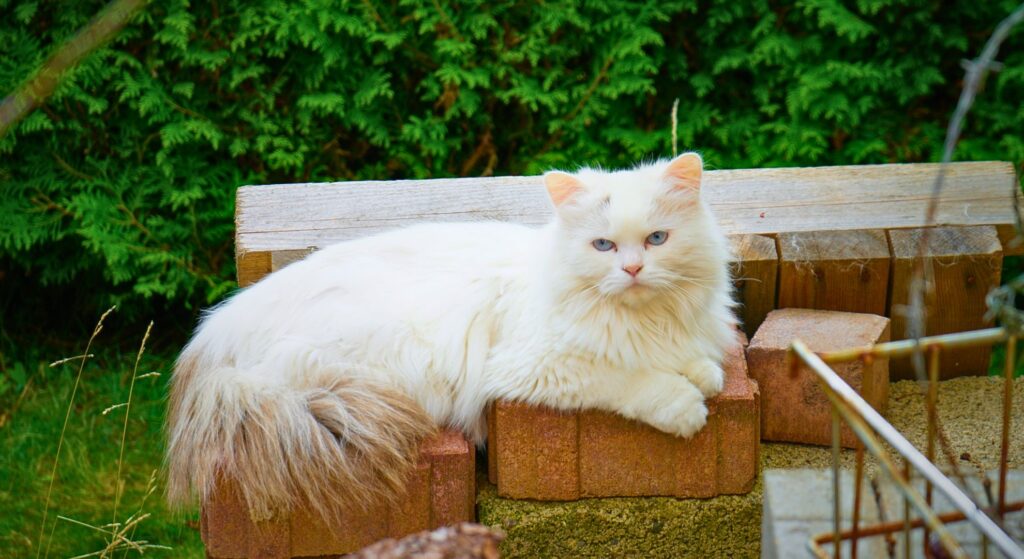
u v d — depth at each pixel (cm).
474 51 475
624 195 267
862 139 480
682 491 288
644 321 277
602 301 274
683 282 275
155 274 468
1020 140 465
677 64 487
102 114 459
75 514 385
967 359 354
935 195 154
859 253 339
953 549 150
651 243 268
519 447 285
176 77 463
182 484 286
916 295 164
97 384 469
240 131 474
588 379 278
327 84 469
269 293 305
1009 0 463
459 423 296
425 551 167
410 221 367
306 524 277
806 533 191
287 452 268
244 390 275
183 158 467
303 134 473
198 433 277
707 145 497
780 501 200
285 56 469
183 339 512
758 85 482
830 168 385
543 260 284
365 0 456
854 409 168
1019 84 476
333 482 271
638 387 278
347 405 276
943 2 475
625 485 288
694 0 474
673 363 282
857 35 458
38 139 455
